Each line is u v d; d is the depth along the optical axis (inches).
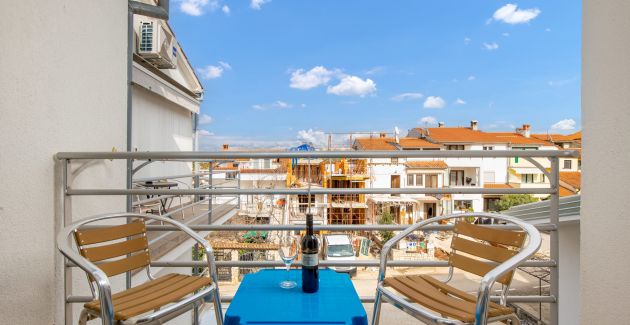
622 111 38.3
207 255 61.1
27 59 64.9
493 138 1305.4
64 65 75.0
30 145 65.7
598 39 41.3
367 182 945.5
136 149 217.2
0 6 59.3
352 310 47.8
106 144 91.5
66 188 72.4
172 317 51.8
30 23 65.6
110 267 60.3
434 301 52.5
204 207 308.7
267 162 989.2
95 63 86.6
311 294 53.7
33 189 66.5
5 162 60.4
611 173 39.7
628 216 37.7
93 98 85.7
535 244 48.6
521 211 168.1
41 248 68.5
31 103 65.9
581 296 44.4
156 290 57.2
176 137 294.5
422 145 1246.3
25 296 64.9
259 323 44.3
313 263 54.5
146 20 197.0
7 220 60.9
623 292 38.1
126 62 102.0
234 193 71.6
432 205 1029.2
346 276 62.9
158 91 218.4
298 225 71.3
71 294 71.5
